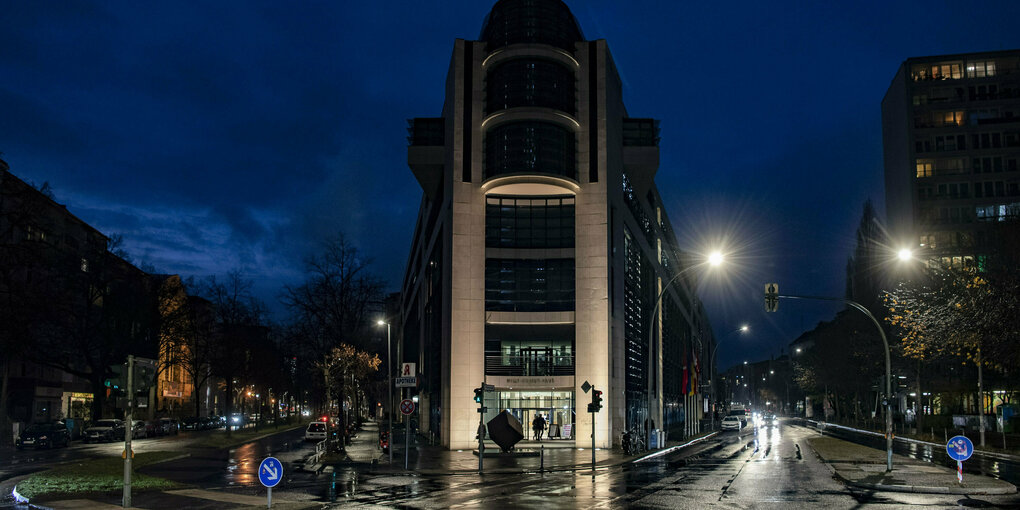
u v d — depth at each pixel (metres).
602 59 48.12
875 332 67.38
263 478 17.00
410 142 52.03
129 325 63.19
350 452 39.03
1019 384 58.94
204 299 81.12
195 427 75.38
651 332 39.34
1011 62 96.44
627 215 54.12
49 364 59.03
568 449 43.81
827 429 82.75
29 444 44.69
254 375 83.25
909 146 96.94
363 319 45.59
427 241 63.84
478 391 29.23
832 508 18.16
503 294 46.47
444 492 21.78
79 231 72.12
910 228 95.94
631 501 19.50
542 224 47.31
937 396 80.75
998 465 33.12
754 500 19.67
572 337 48.38
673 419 75.75
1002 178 94.19
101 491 20.19
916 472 26.33
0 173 42.19
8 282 43.00
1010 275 35.28
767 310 30.88
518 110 46.00
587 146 47.44
